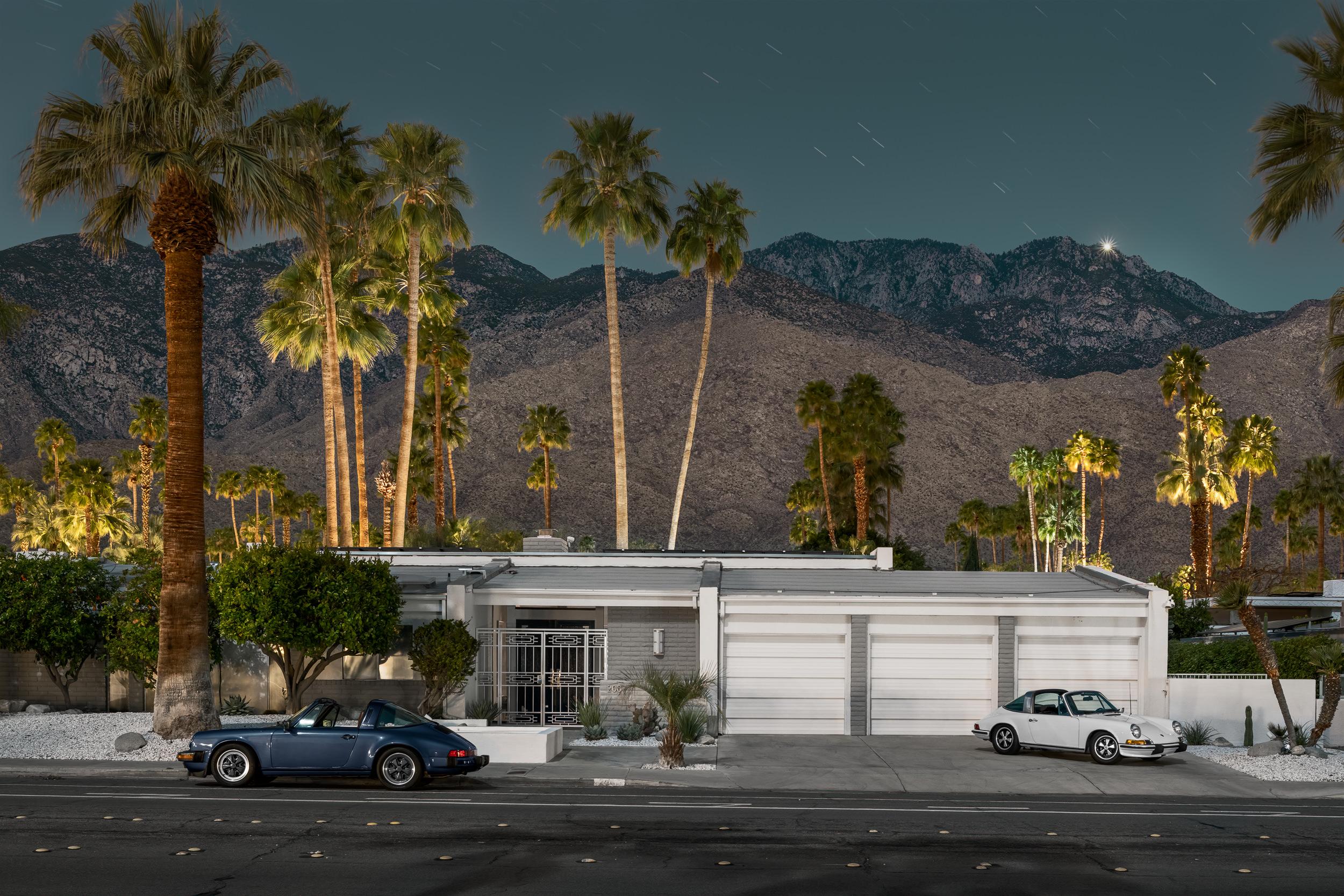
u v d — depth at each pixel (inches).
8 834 561.6
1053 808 706.8
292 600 1016.2
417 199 1801.2
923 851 552.1
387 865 500.4
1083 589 1164.5
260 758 729.0
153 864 499.2
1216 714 1075.3
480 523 2790.4
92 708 1151.6
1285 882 494.3
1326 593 1795.0
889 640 1109.1
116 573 1214.9
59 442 3457.2
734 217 2222.0
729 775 833.5
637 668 1122.7
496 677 1126.4
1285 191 1073.5
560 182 1956.2
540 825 604.7
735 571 1294.3
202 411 938.7
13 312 895.7
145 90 916.6
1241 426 3383.4
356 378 2070.6
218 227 1008.2
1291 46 1079.6
